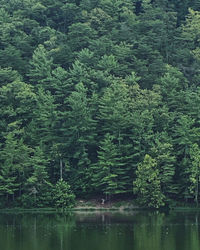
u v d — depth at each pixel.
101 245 70.62
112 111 118.69
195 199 111.12
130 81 130.75
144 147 114.81
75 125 117.88
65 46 143.25
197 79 139.75
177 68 141.00
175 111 123.12
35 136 119.38
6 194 114.50
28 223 90.94
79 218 97.19
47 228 85.00
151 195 108.44
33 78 137.62
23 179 113.81
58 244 71.50
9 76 129.88
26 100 122.94
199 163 109.19
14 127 119.50
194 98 121.44
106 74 133.12
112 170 112.56
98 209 110.56
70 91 128.38
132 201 113.38
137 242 72.38
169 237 75.94
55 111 119.62
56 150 116.12
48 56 142.88
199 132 115.50
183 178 112.81
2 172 112.12
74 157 116.31
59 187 111.38
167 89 128.88
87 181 114.81
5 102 124.44
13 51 138.38
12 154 111.88
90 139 118.00
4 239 75.38
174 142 115.06
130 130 117.50
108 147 112.19
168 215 100.81
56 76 130.00
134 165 113.00
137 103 122.88
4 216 101.38
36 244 71.62
